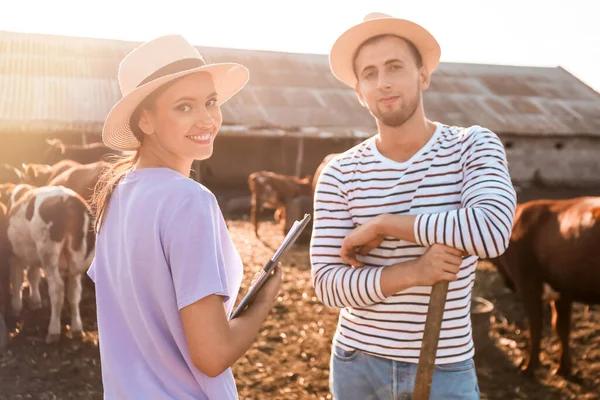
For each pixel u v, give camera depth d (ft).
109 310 5.41
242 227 43.29
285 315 23.41
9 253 21.89
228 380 5.13
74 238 20.24
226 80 6.57
